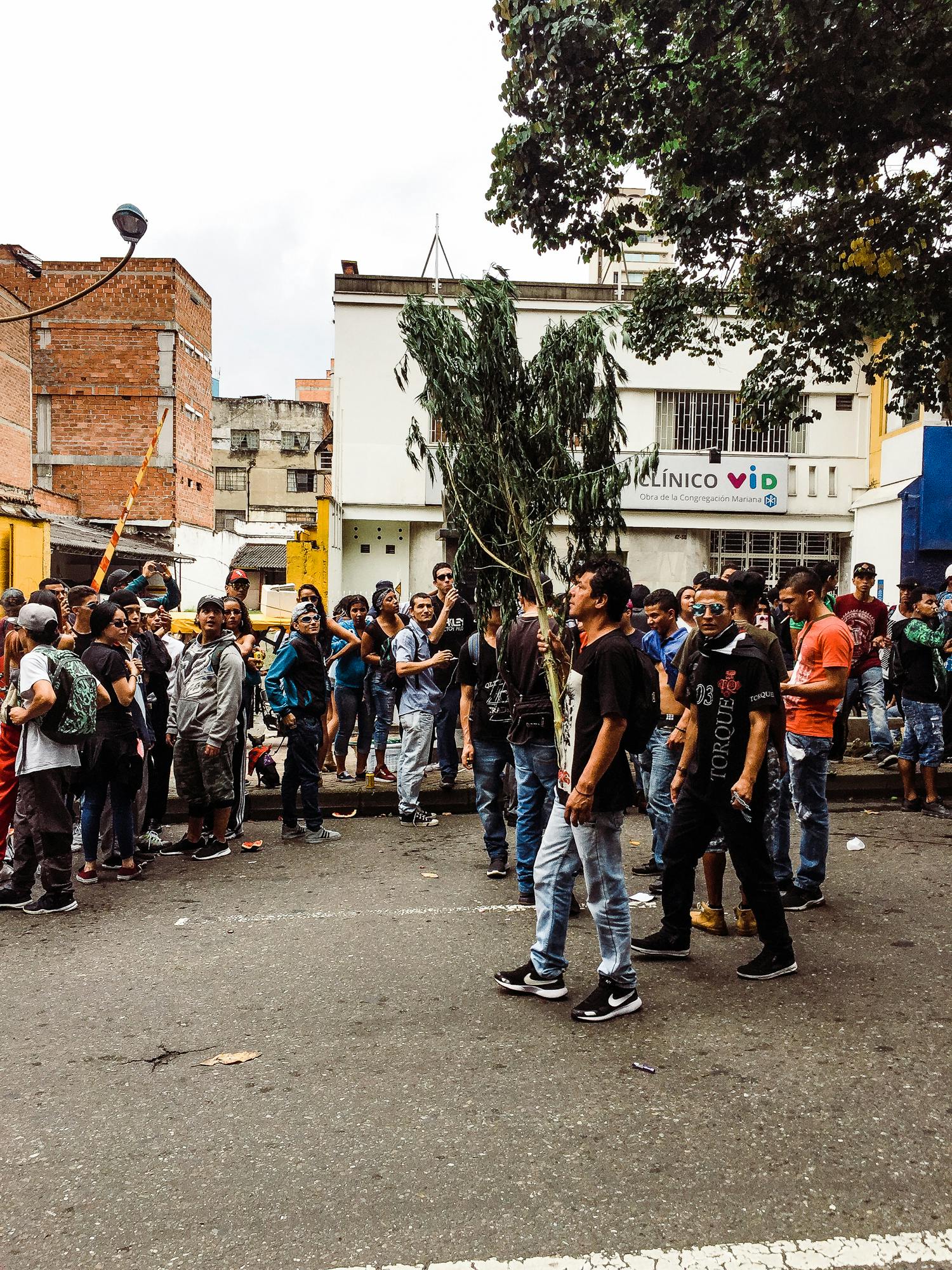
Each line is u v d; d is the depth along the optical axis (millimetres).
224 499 51219
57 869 5645
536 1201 2773
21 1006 4309
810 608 5547
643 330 11477
